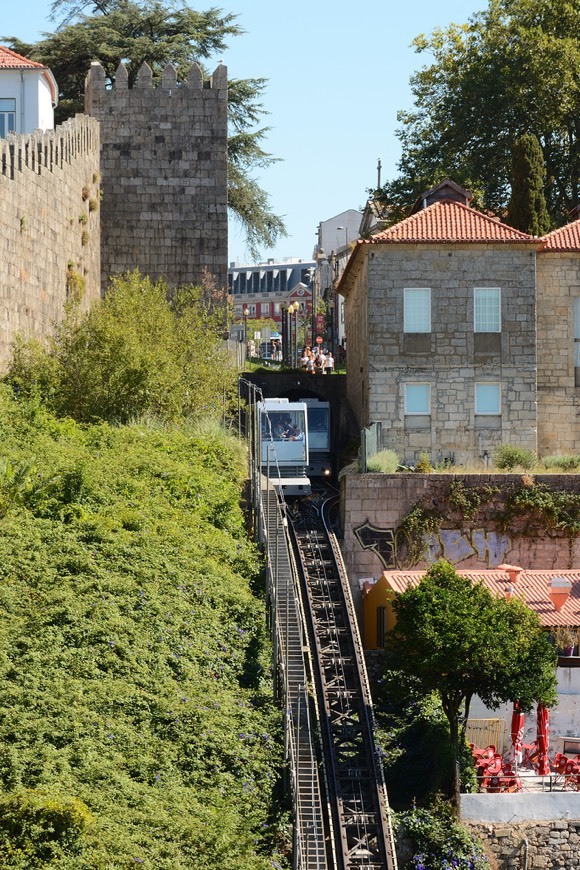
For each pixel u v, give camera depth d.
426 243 81.38
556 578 62.81
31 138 77.31
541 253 82.69
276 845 44.12
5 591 50.50
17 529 54.97
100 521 57.25
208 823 41.88
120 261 96.56
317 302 166.75
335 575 69.19
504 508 72.38
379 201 110.88
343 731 57.44
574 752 58.72
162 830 40.56
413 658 55.12
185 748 45.59
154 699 46.84
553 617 61.81
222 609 54.84
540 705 57.44
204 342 80.56
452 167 108.44
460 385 81.56
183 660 50.12
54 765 41.78
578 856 53.66
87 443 68.25
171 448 69.19
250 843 42.16
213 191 97.44
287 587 57.09
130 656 48.66
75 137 87.75
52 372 72.75
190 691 48.47
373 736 57.00
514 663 54.50
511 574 65.75
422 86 111.12
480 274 81.94
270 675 51.88
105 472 63.66
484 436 81.81
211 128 97.50
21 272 74.44
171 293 96.94
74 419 72.06
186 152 97.31
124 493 61.88
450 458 81.50
